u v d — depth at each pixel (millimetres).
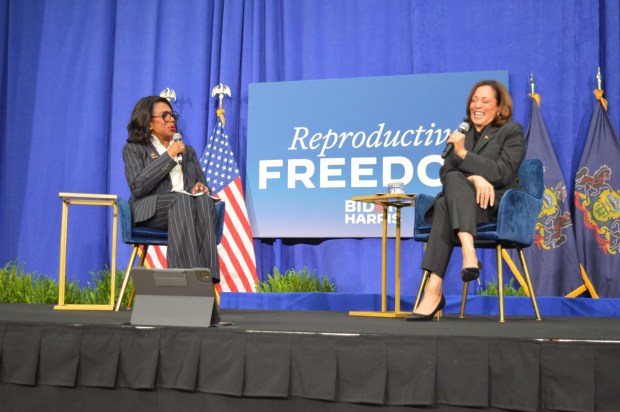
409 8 4711
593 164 4297
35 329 2158
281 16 4914
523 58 4535
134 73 5059
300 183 4668
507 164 2943
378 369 1881
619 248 4207
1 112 5199
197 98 4945
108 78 5102
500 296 2865
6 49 5238
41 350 2143
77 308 3410
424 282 3061
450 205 2785
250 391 1961
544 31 4504
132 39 5090
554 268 4254
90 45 5117
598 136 4316
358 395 1892
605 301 3955
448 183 2820
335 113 4660
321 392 1905
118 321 2318
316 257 4719
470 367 1826
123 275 4633
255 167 4730
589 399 1728
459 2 4633
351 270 4629
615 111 4371
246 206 4730
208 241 3020
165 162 3240
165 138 3545
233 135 4875
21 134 5172
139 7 5102
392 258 4543
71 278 4938
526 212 2957
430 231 2957
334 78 4789
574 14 4457
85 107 5062
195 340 2020
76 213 4984
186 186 3469
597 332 2119
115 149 5008
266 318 2877
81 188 4996
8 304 3982
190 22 5023
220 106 4840
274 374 1944
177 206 3012
